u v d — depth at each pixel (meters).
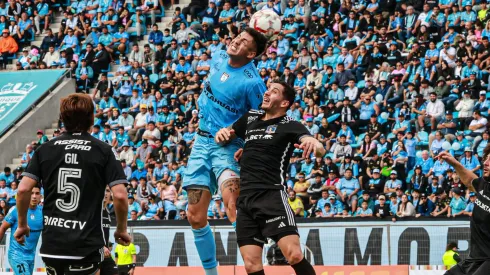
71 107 8.63
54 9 38.00
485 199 10.28
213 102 10.48
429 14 29.83
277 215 9.19
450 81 27.28
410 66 28.19
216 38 32.94
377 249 21.50
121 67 33.09
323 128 27.08
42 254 8.48
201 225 10.58
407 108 26.62
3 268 22.72
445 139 25.44
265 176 9.35
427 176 24.23
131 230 22.88
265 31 10.64
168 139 28.97
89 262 8.45
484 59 27.59
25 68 35.50
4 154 31.70
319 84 28.97
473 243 10.43
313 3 31.91
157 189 26.36
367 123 27.28
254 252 9.38
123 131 29.95
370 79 28.33
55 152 8.51
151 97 30.80
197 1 34.66
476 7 29.48
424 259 21.23
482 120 25.80
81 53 34.66
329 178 24.62
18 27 37.16
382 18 30.72
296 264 9.12
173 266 21.62
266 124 9.55
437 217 21.23
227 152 10.34
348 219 21.75
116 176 8.51
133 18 35.84
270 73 29.47
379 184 24.34
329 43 30.77
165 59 32.81
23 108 32.78
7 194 28.22
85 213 8.42
